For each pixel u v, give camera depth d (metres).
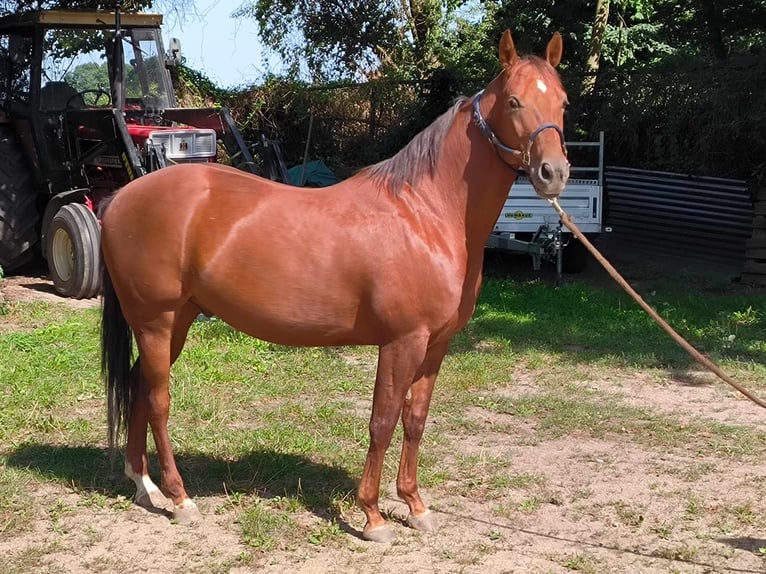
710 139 12.45
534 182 3.63
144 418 4.39
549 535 4.27
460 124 3.91
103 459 4.99
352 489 4.68
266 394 6.43
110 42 10.21
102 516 4.29
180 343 4.41
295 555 3.93
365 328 3.92
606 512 4.56
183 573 3.73
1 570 3.69
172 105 10.66
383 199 3.91
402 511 4.47
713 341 8.29
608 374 7.33
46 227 10.26
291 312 3.91
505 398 6.52
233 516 4.32
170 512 4.32
